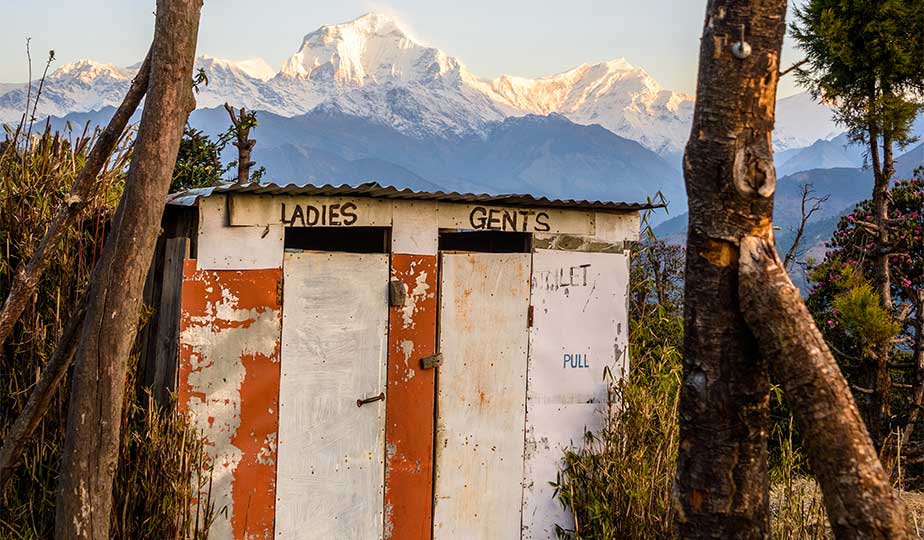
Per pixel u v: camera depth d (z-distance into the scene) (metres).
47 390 5.23
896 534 3.00
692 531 3.56
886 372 10.09
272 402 6.34
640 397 7.18
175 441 5.56
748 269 3.43
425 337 6.89
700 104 3.58
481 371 7.13
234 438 6.21
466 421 7.07
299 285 6.45
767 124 3.54
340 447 6.58
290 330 6.41
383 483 6.73
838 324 10.92
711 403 3.51
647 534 6.34
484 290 7.15
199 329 6.12
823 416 3.16
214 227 6.17
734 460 3.51
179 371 6.06
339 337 6.58
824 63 11.32
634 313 9.07
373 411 6.70
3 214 6.56
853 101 11.32
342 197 6.56
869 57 10.72
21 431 5.28
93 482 4.67
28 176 6.75
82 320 5.07
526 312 7.31
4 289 6.50
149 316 6.20
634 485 6.58
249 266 6.27
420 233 6.88
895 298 13.89
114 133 5.29
